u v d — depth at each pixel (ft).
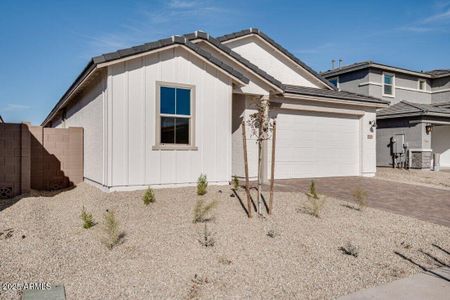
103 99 28.45
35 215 23.35
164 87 29.96
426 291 14.11
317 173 44.60
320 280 14.89
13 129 30.07
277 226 21.27
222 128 32.78
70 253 16.71
